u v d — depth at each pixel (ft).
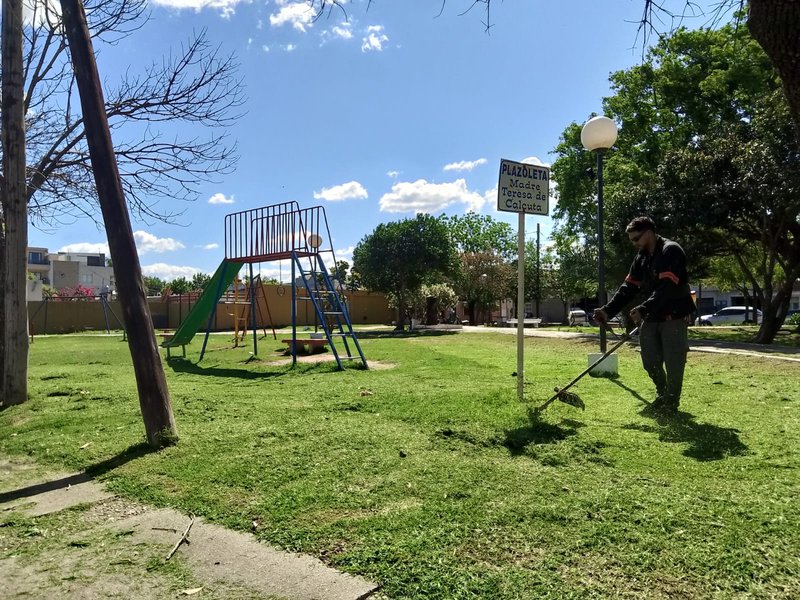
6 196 23.65
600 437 14.11
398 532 9.06
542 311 174.70
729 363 29.27
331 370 32.30
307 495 10.89
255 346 46.01
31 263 198.08
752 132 45.29
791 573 7.44
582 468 11.91
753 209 44.60
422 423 16.21
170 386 26.78
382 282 88.84
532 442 13.76
